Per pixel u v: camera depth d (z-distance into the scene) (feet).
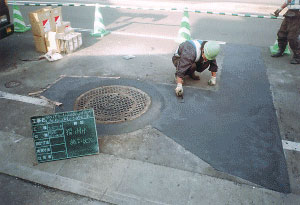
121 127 12.55
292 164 10.73
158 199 9.32
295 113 13.84
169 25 27.68
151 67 18.57
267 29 27.09
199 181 9.96
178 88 14.75
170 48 21.89
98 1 37.50
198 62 15.53
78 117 10.74
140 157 11.02
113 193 9.56
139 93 15.24
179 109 13.96
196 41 14.57
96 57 20.20
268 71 18.21
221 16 31.27
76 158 11.04
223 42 23.35
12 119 13.25
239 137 12.11
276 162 10.80
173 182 9.93
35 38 20.72
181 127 12.67
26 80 16.85
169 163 10.74
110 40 23.56
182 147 11.52
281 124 12.99
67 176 10.25
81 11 32.91
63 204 9.27
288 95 15.42
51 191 9.75
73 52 21.06
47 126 10.56
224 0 39.11
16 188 9.86
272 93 15.58
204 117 13.39
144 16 30.81
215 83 16.44
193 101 14.69
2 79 16.96
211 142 11.81
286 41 19.76
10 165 10.75
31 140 11.98
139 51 21.27
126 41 23.35
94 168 10.55
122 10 33.22
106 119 13.02
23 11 32.48
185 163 10.74
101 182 9.98
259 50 21.74
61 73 17.78
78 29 26.37
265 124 12.97
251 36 25.04
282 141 11.91
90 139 11.02
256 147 11.55
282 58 20.29
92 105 14.08
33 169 10.57
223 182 9.91
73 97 14.96
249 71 18.15
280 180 10.01
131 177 10.14
